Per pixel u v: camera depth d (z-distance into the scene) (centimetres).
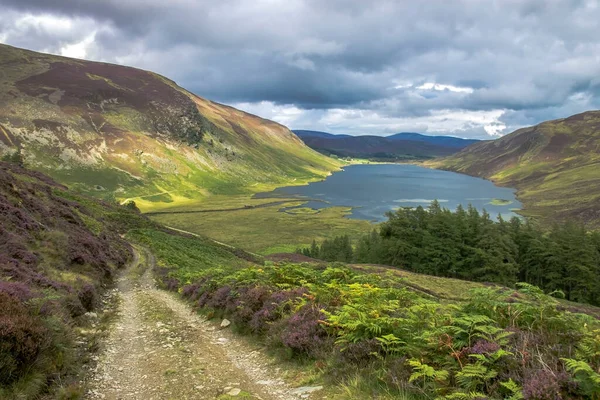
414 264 6769
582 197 19625
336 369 712
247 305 1212
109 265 2648
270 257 6731
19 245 1648
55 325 860
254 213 16025
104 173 19712
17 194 2547
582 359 525
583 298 6253
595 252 6681
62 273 1705
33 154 18250
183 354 978
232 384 762
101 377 805
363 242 8456
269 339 977
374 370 659
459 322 657
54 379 714
